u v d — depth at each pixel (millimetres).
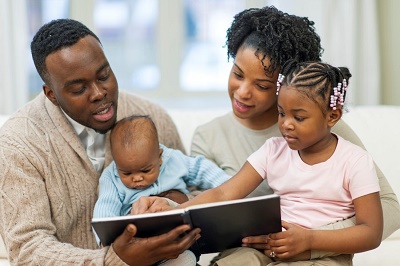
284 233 1554
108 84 1772
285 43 1785
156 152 1839
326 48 3441
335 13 3426
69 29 1756
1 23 3311
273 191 1908
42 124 1839
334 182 1659
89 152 1916
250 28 1871
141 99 2127
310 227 1663
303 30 1842
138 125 1826
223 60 3801
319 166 1679
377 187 1628
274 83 1800
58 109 1860
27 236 1682
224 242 1672
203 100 3791
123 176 1826
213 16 3775
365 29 3461
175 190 1906
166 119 2133
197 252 1750
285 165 1734
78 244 1888
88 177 1873
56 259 1624
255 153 1805
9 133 1805
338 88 1628
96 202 1844
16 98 3406
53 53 1727
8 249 1702
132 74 3793
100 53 1761
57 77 1729
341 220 1658
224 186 1758
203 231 1607
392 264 2080
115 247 1563
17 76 3393
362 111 2545
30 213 1713
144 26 3760
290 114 1635
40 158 1779
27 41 3518
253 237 1643
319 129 1629
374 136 2436
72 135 1853
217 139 2053
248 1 3738
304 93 1604
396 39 3465
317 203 1683
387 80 3564
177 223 1519
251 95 1811
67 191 1840
